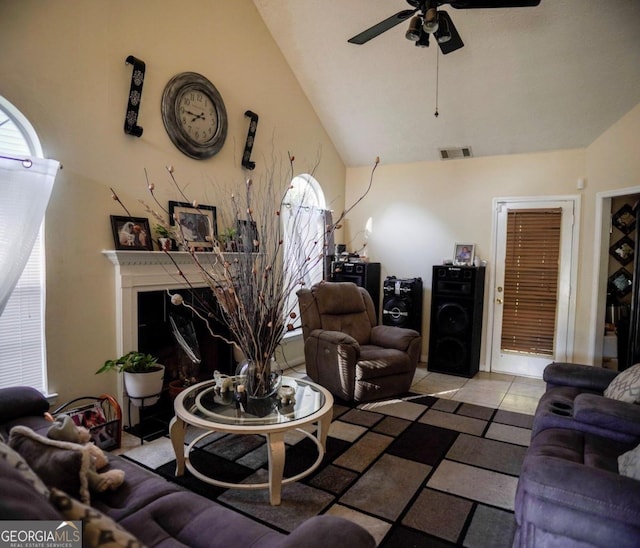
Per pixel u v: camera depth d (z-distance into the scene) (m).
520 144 4.45
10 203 2.33
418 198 5.15
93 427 2.57
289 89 4.50
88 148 2.78
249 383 2.40
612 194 3.94
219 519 1.43
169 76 3.27
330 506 2.17
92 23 2.77
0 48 2.34
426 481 2.42
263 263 2.42
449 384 4.25
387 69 4.11
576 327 4.34
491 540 1.93
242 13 3.88
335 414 3.40
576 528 1.42
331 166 5.30
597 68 3.50
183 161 3.43
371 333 4.27
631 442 1.98
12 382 2.54
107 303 2.93
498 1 2.37
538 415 2.34
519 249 4.59
